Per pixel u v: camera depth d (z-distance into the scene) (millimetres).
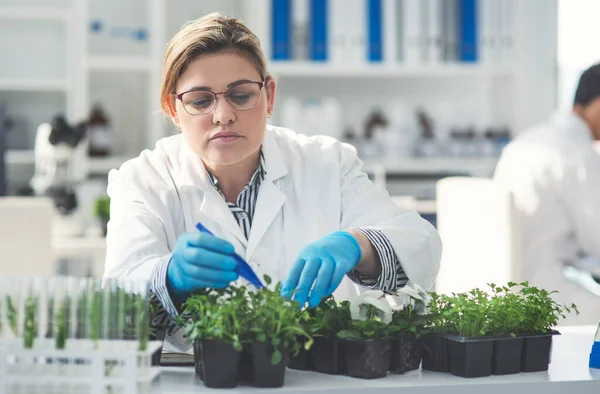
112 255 1718
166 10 4426
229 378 1292
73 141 3721
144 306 1218
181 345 1629
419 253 1690
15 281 1213
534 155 3109
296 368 1432
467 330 1395
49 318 1211
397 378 1359
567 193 3043
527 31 4383
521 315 1416
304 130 4246
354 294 1934
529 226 3080
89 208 3924
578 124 3145
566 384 1351
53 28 4402
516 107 4395
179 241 1441
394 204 1920
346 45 4262
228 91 1562
